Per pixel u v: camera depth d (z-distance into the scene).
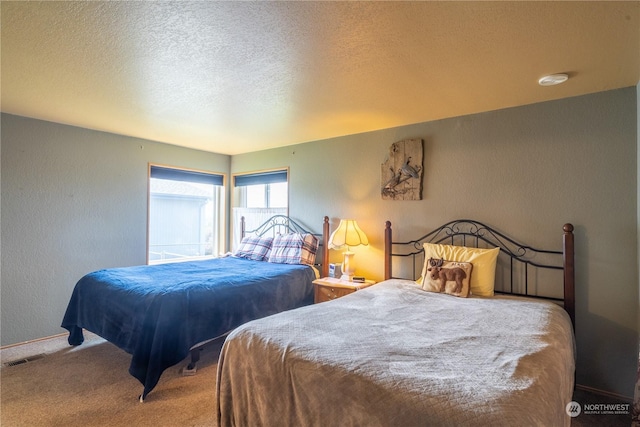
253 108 2.83
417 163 3.16
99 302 2.66
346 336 1.56
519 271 2.64
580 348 2.39
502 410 0.97
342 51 1.84
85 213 3.52
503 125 2.75
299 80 2.23
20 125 3.09
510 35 1.66
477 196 2.85
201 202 5.29
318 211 3.97
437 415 1.00
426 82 2.25
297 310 2.00
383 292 2.52
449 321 1.83
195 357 2.58
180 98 2.60
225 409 1.58
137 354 2.21
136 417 2.01
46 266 3.25
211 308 2.55
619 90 2.30
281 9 1.47
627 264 2.25
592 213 2.37
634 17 1.48
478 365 1.26
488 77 2.16
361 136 3.61
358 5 1.43
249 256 4.06
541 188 2.57
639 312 2.15
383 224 3.41
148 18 1.54
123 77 2.20
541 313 1.99
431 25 1.58
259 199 4.84
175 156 4.32
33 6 1.45
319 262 3.93
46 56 1.91
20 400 2.17
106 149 3.67
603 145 2.34
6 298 3.03
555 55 1.86
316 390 1.25
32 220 3.17
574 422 2.00
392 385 1.13
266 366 1.43
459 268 2.54
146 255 4.00
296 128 3.46
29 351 2.95
